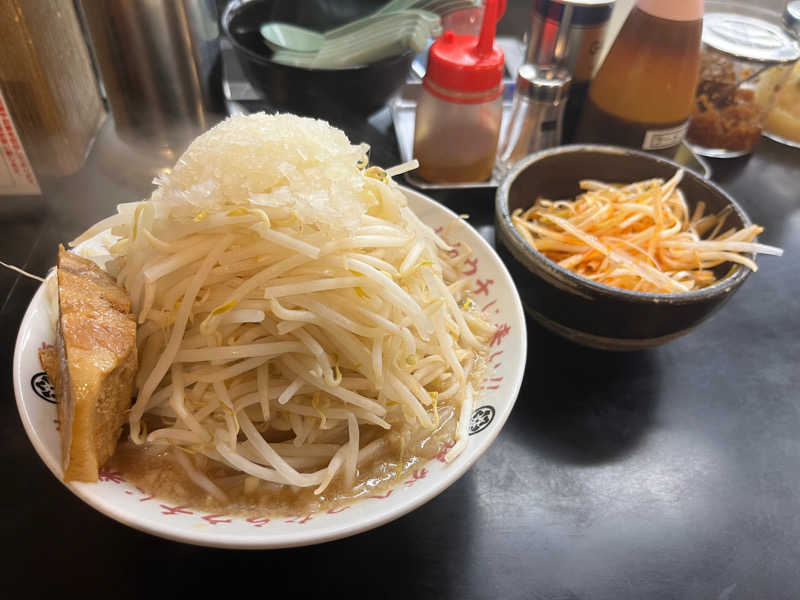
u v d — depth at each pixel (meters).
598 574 0.25
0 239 0.36
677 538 0.26
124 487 0.22
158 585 0.23
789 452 0.30
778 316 0.37
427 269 0.27
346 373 0.26
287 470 0.23
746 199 0.45
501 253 0.33
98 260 0.29
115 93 0.39
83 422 0.20
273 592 0.23
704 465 0.29
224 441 0.24
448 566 0.25
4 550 0.24
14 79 0.34
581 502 0.27
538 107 0.43
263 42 0.47
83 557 0.24
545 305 0.31
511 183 0.35
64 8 0.38
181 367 0.25
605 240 0.34
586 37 0.43
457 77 0.38
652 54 0.39
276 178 0.24
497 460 0.28
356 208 0.24
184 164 0.24
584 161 0.37
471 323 0.29
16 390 0.22
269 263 0.24
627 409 0.31
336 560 0.24
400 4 0.43
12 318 0.32
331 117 0.44
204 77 0.41
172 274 0.25
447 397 0.27
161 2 0.36
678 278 0.33
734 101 0.46
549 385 0.32
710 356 0.34
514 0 0.59
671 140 0.42
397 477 0.24
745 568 0.25
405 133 0.46
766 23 0.47
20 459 0.27
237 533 0.20
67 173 0.39
